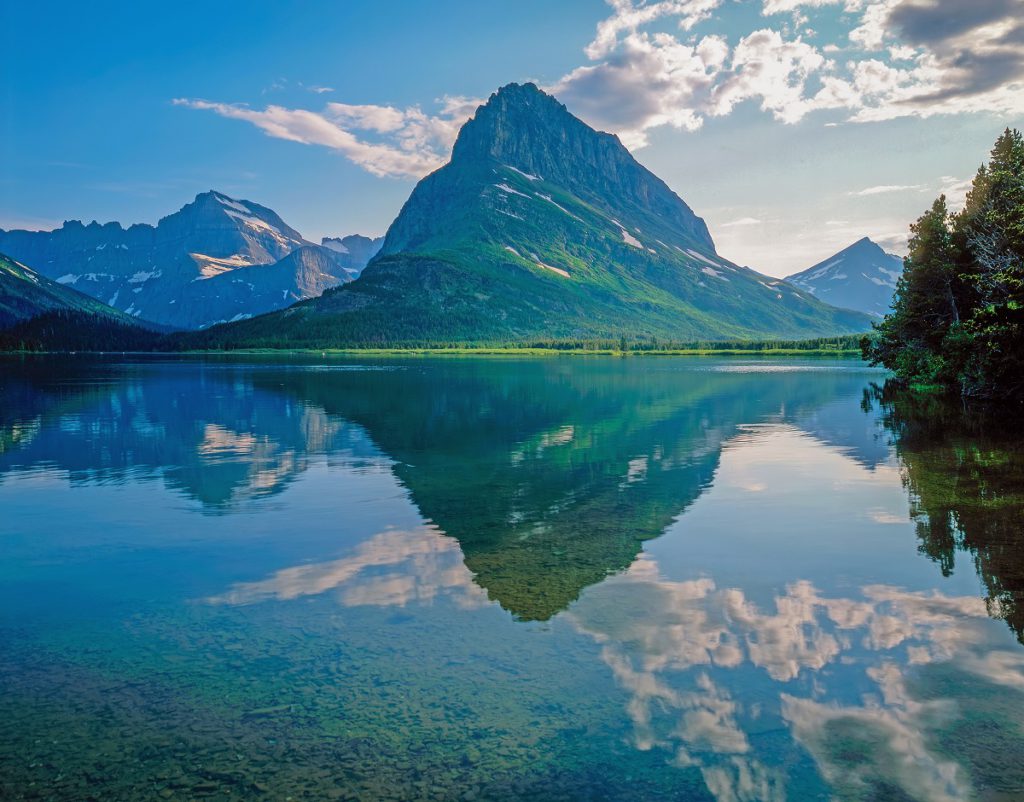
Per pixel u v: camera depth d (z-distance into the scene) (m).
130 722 11.28
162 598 17.08
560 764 9.94
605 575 18.28
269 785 9.57
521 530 22.98
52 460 37.62
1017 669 12.48
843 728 10.73
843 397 75.38
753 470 33.41
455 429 49.97
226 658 13.59
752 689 11.98
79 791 9.49
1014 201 54.44
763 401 71.88
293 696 12.03
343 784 9.57
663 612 15.54
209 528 23.75
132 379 117.25
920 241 85.38
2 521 24.88
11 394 83.69
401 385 99.94
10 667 13.34
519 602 16.31
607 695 11.86
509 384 102.31
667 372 142.00
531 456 38.19
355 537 22.41
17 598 17.19
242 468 35.06
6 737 10.87
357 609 16.09
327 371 150.50
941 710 11.16
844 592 16.62
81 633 14.97
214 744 10.62
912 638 13.90
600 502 27.09
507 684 12.30
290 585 17.88
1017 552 19.36
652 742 10.45
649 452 39.28
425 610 15.94
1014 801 8.93
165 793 9.41
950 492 27.31
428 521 24.36
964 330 62.78
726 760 9.96
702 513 25.06
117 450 40.88
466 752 10.29
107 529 23.73
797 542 21.02
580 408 65.38
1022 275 49.31
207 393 84.69
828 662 12.93
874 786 9.32
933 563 18.61
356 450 40.47
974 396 66.06
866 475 31.41
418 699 11.84
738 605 15.90
